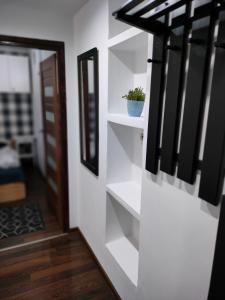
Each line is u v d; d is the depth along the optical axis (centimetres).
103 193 208
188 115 102
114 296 200
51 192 330
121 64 182
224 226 84
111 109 186
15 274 221
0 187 357
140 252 155
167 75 114
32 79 493
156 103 123
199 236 105
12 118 530
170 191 121
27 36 225
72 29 240
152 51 125
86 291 204
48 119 309
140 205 160
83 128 245
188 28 101
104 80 185
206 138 93
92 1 192
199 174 101
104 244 215
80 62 228
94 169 219
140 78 181
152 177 134
